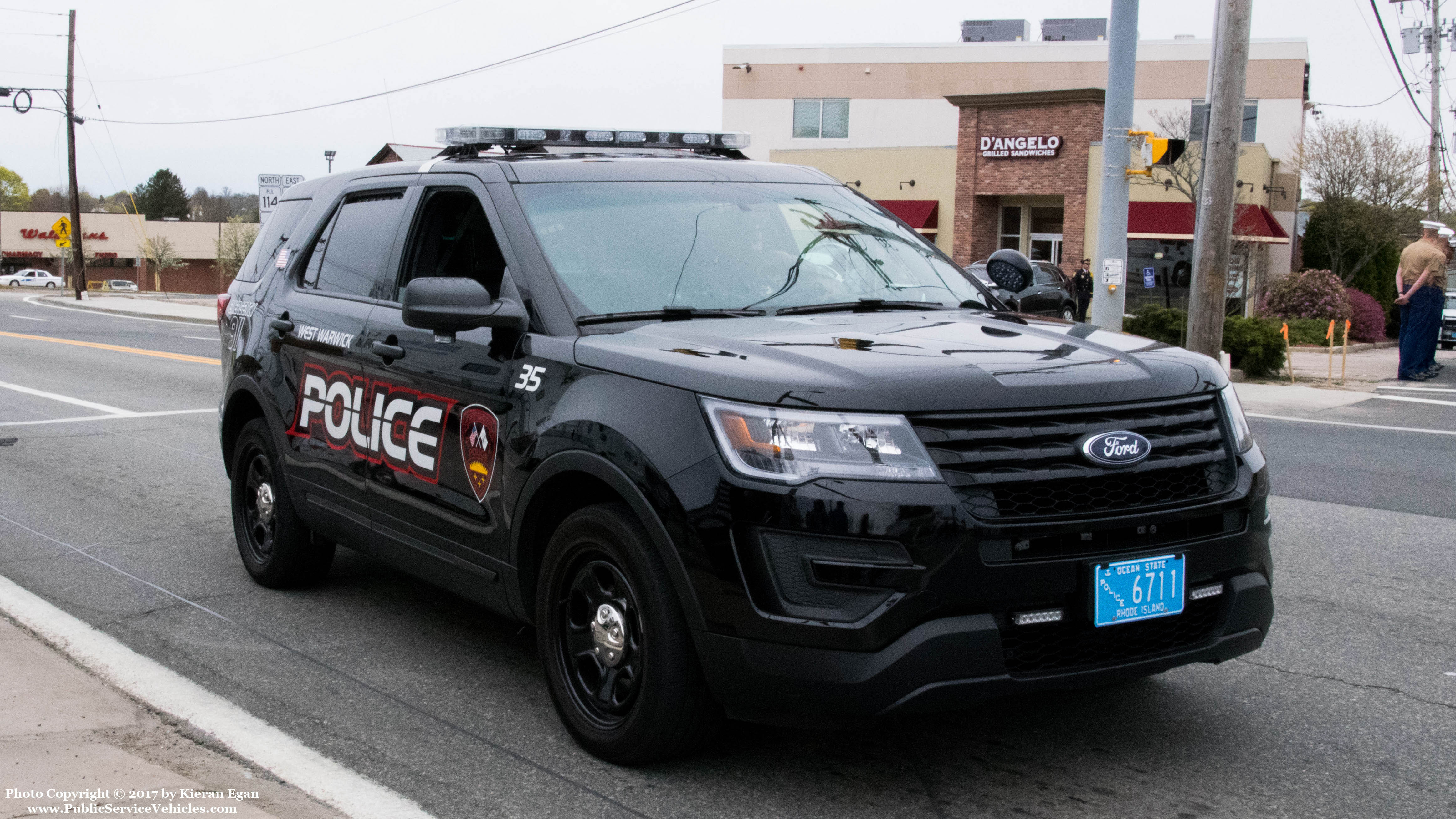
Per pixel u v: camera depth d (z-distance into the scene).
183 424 10.98
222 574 5.80
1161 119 34.50
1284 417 12.47
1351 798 3.39
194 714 3.94
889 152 35.03
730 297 4.02
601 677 3.57
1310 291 25.95
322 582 5.62
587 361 3.53
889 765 3.58
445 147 4.93
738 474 3.07
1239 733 3.86
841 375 3.14
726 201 4.46
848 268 4.38
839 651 2.98
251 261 5.85
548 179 4.25
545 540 3.78
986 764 3.59
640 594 3.31
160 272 89.94
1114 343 3.70
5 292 60.66
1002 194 33.84
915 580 2.96
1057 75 45.19
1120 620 3.15
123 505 7.43
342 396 4.68
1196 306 14.09
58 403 12.55
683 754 3.47
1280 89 40.47
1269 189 34.62
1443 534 6.77
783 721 3.12
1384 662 4.58
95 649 4.59
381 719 3.95
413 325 3.78
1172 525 3.25
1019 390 3.15
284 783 3.41
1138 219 32.12
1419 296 16.28
